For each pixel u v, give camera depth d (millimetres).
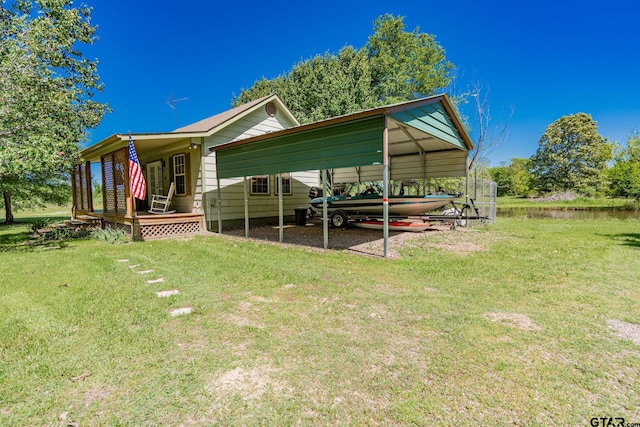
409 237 8016
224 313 3125
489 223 11281
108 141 8617
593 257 5430
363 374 2078
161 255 6078
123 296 3625
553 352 2328
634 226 10336
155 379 2033
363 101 18672
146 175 12930
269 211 11992
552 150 31797
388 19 21516
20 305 3352
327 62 19766
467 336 2582
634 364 2164
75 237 8938
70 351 2391
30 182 13594
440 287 3920
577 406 1762
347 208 10305
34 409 1763
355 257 5715
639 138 20375
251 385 1973
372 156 5684
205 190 9859
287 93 20922
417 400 1820
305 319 2971
